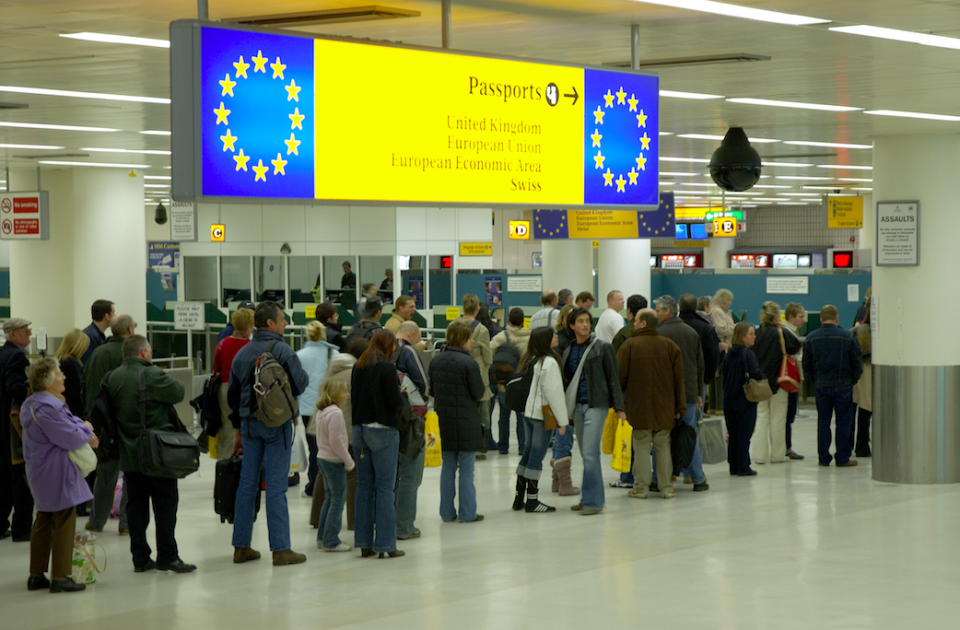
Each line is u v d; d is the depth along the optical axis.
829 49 7.55
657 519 9.31
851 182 23.91
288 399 7.55
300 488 11.00
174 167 4.91
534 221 17.89
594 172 6.05
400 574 7.47
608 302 11.70
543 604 6.63
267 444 7.78
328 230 29.94
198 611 6.59
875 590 6.91
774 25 6.81
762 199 33.34
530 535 8.72
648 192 6.25
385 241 29.14
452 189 5.59
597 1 6.13
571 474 11.93
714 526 9.00
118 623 6.34
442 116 5.54
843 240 44.50
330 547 8.24
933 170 10.94
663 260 44.50
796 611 6.42
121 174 17.55
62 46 7.56
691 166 18.23
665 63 8.20
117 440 7.55
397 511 8.58
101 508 8.98
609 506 9.97
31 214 16.56
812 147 14.73
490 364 12.59
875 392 11.22
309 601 6.79
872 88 9.06
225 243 31.47
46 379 7.04
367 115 5.33
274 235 30.72
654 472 11.23
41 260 17.80
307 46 5.16
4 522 8.79
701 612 6.41
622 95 6.14
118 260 17.52
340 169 5.27
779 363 12.41
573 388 9.68
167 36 7.20
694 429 10.29
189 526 9.27
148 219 34.81
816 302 21.95
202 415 8.63
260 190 5.07
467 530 8.95
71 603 6.80
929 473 10.98
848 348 12.08
